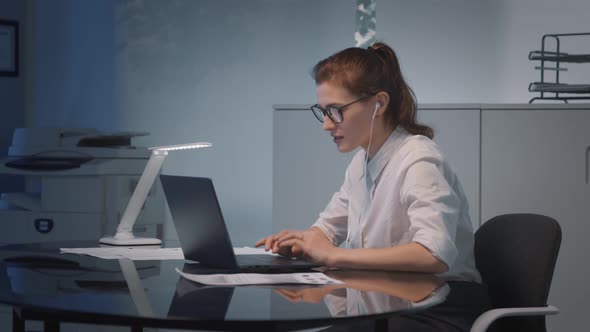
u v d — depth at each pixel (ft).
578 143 9.15
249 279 4.75
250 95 12.79
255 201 12.78
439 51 11.57
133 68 13.65
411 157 5.67
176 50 13.30
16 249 6.39
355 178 6.38
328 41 12.23
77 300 4.08
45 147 11.57
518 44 11.16
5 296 4.19
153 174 7.06
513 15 11.18
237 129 12.89
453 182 5.82
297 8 12.42
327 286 4.60
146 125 13.57
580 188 9.14
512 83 11.21
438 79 11.58
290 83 12.51
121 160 11.27
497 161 9.39
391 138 5.95
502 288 5.75
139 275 4.98
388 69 5.93
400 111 5.99
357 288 4.54
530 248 5.58
